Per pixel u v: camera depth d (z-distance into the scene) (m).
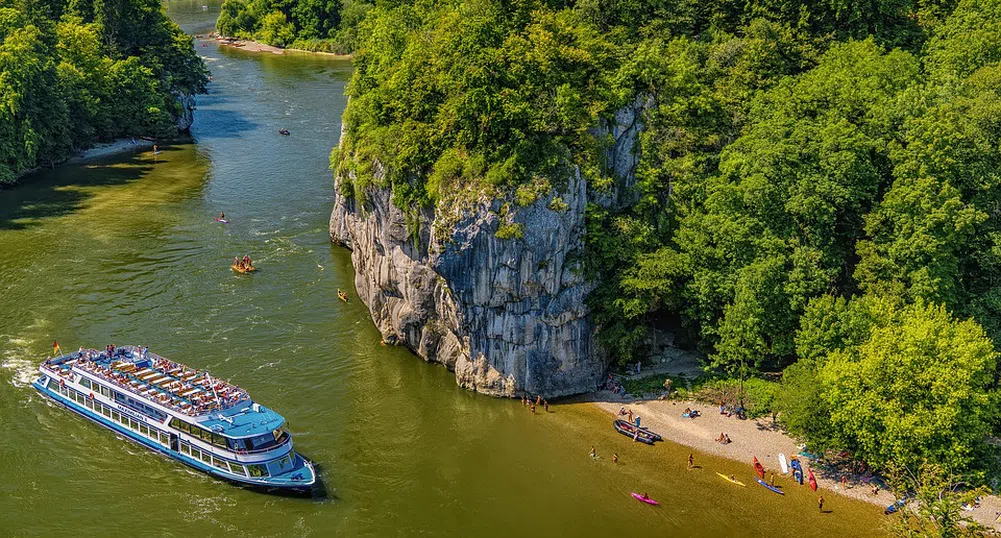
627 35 126.56
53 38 197.88
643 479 86.06
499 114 98.50
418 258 103.12
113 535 77.31
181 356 105.81
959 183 98.44
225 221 150.75
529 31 110.81
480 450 90.69
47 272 128.25
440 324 105.12
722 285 97.94
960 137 96.81
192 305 119.31
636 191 107.12
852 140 98.25
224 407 87.75
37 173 177.00
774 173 99.69
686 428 93.81
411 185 102.06
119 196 163.38
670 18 131.75
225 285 125.88
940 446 82.06
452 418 96.38
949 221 93.69
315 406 97.31
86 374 94.19
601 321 100.69
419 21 135.75
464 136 100.00
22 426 92.62
